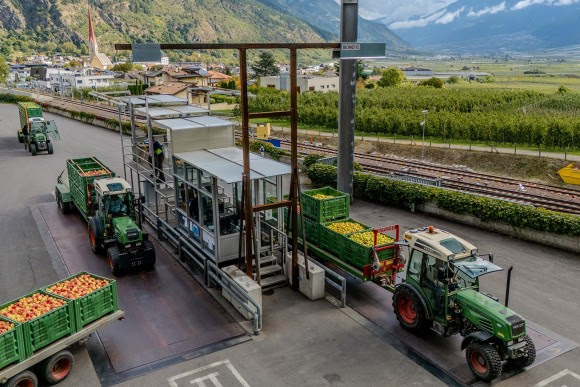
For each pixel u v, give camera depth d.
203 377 11.85
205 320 14.45
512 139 47.69
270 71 135.62
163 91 57.94
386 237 16.42
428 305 12.80
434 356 12.67
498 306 11.68
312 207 17.88
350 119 24.77
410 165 38.81
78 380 11.70
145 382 11.66
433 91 87.25
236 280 14.81
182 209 18.92
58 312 11.41
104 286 12.55
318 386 11.54
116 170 33.34
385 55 15.76
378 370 12.12
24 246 20.25
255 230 16.02
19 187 29.64
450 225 22.55
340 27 23.17
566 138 44.03
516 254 19.00
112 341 13.34
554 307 14.92
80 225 22.84
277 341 13.38
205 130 18.66
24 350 10.80
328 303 15.53
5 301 15.65
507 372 11.98
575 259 18.48
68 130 52.12
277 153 36.84
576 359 12.43
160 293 16.09
